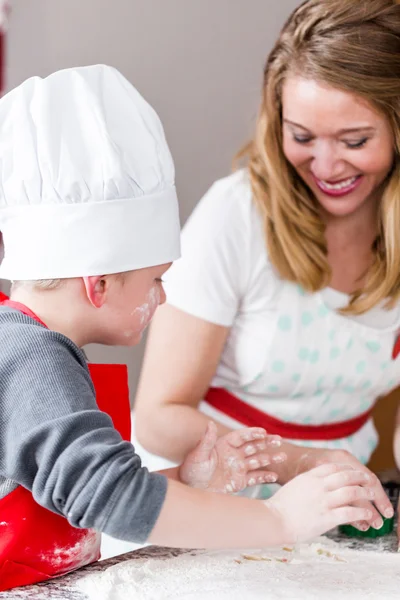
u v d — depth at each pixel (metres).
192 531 0.88
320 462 1.25
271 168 1.27
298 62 1.17
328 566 1.00
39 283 0.97
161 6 2.35
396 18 1.16
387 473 1.39
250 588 0.91
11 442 0.85
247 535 0.92
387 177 1.28
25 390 0.85
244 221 1.31
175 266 1.33
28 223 0.97
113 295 0.98
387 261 1.31
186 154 2.43
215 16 2.34
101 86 1.00
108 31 2.37
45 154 0.94
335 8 1.16
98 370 1.08
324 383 1.36
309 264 1.28
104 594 0.89
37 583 0.92
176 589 0.91
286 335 1.32
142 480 0.86
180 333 1.32
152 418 1.33
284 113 1.21
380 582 0.95
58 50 2.38
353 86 1.13
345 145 1.18
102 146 0.96
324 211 1.31
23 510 0.92
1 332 0.89
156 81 2.40
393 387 1.46
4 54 2.37
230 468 1.15
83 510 0.83
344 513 0.95
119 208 0.97
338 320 1.33
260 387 1.37
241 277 1.32
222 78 2.37
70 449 0.83
